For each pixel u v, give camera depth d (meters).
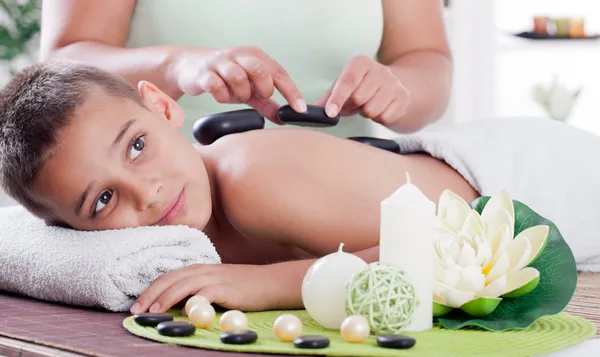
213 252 1.36
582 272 1.79
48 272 1.33
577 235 1.74
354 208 1.43
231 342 0.96
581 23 3.38
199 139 1.60
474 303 1.09
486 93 3.51
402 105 1.64
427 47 2.20
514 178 1.70
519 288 1.10
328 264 1.11
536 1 3.44
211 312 1.09
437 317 1.13
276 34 2.06
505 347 0.96
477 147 1.70
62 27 2.03
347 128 2.11
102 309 1.30
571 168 1.77
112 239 1.29
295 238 1.45
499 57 3.49
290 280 1.27
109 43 2.06
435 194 1.57
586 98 3.38
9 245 1.44
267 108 1.62
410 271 1.07
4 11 3.30
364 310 1.03
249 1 2.03
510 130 1.79
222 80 1.52
